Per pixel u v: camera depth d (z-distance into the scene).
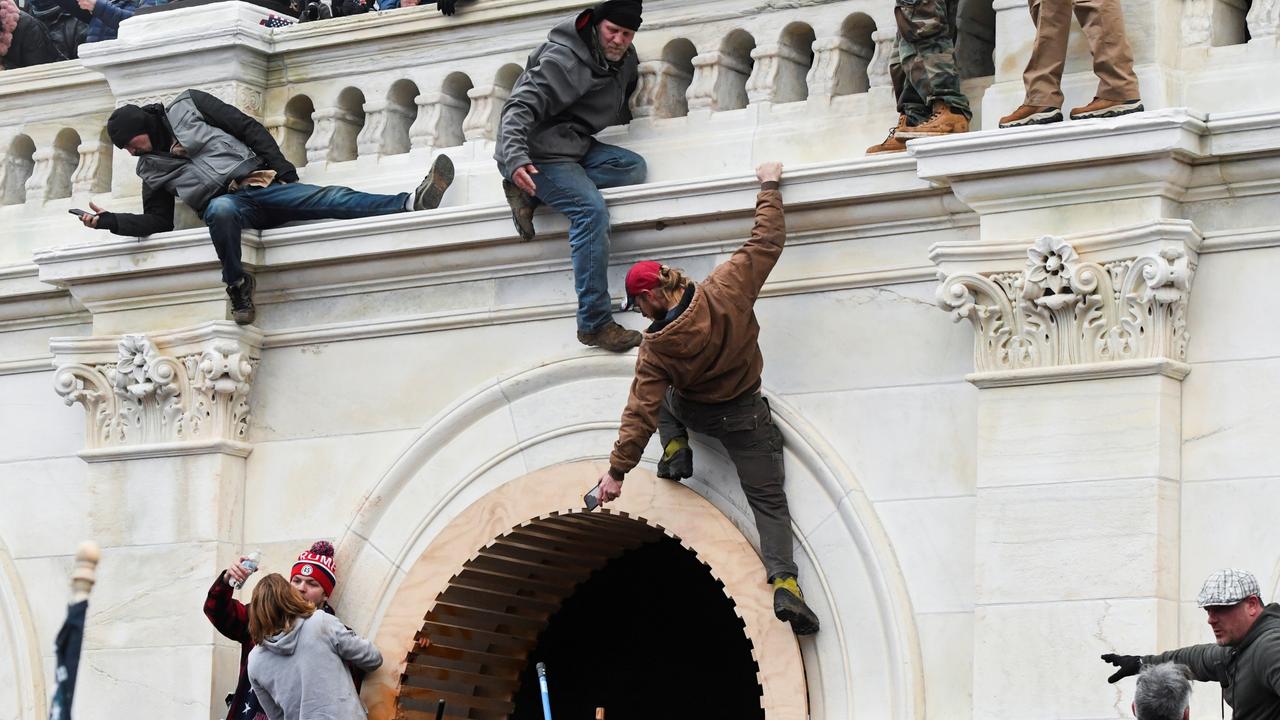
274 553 12.90
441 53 12.96
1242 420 10.54
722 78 12.23
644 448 11.32
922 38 11.25
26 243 14.05
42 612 13.58
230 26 13.22
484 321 12.50
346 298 12.89
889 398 11.39
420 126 12.98
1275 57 10.74
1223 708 10.23
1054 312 10.79
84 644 13.11
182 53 13.35
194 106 12.96
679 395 11.45
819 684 11.41
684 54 12.48
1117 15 10.70
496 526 12.31
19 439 13.83
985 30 12.10
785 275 11.67
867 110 11.74
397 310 12.75
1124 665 9.88
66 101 14.10
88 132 14.02
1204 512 10.55
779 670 11.40
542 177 11.95
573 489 12.13
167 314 13.20
